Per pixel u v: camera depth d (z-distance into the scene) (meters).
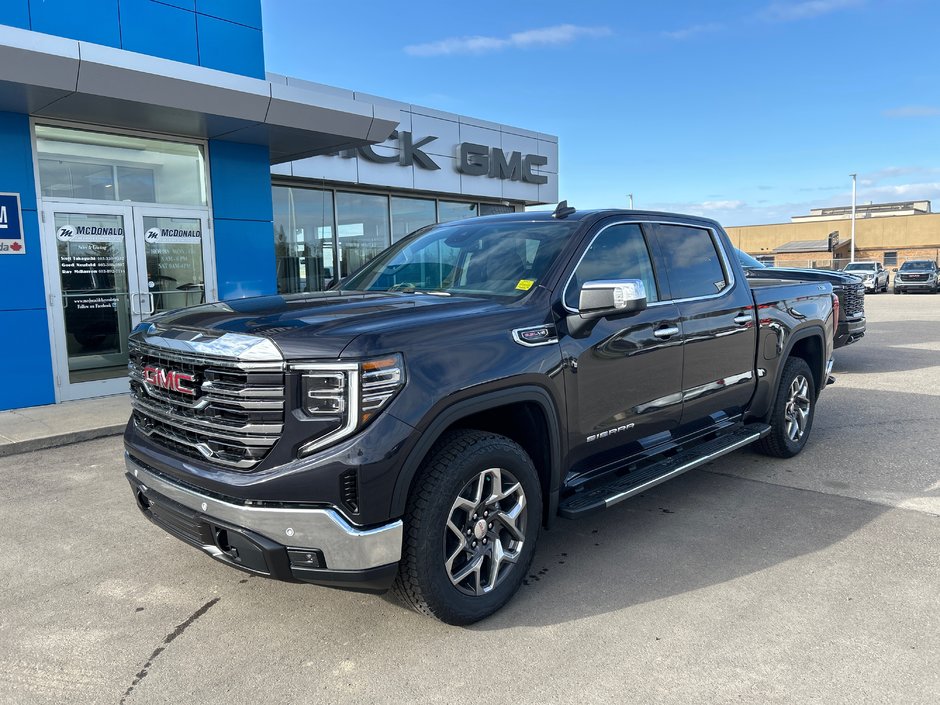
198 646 3.07
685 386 4.41
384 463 2.73
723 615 3.27
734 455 6.00
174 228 9.35
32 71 6.73
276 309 3.27
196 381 2.98
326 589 3.61
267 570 2.79
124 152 8.87
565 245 3.81
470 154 15.23
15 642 3.11
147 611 3.39
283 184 12.94
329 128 9.23
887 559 3.88
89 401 8.34
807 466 5.66
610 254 4.05
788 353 5.49
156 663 2.94
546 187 17.38
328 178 12.82
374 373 2.74
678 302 4.40
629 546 4.08
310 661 2.94
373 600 3.48
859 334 10.58
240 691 2.74
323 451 2.72
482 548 3.20
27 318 7.99
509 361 3.20
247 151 9.97
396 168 13.90
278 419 2.75
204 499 2.87
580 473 3.81
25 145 7.92
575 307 3.68
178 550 4.11
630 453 4.11
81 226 8.47
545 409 3.39
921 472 5.46
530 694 2.69
